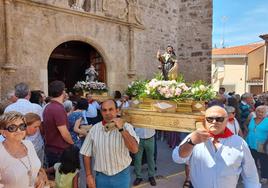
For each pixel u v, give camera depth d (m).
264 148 4.44
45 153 3.31
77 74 11.18
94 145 2.54
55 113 3.10
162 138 8.03
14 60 6.70
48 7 7.27
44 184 2.28
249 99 6.05
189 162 2.09
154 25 10.41
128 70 9.48
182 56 11.62
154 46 10.44
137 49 9.73
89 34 8.33
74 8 7.86
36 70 7.17
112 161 2.49
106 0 8.66
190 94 2.82
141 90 3.14
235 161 1.91
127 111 3.00
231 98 5.33
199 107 2.77
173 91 2.78
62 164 2.93
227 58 22.33
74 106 5.30
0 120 2.04
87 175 2.60
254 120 4.59
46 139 3.22
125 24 9.25
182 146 1.96
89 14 8.20
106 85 8.95
